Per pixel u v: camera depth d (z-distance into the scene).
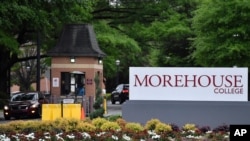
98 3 54.62
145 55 80.56
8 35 41.81
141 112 22.09
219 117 21.73
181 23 52.72
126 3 54.88
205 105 21.83
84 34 44.03
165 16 54.44
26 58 49.47
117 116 26.20
